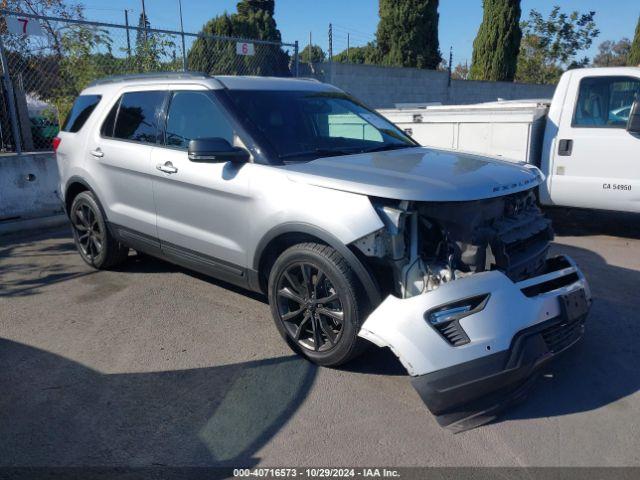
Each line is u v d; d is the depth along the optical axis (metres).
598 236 6.95
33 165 7.57
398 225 3.12
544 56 26.14
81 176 5.35
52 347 3.97
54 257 6.17
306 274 3.55
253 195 3.76
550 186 6.83
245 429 3.02
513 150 6.83
